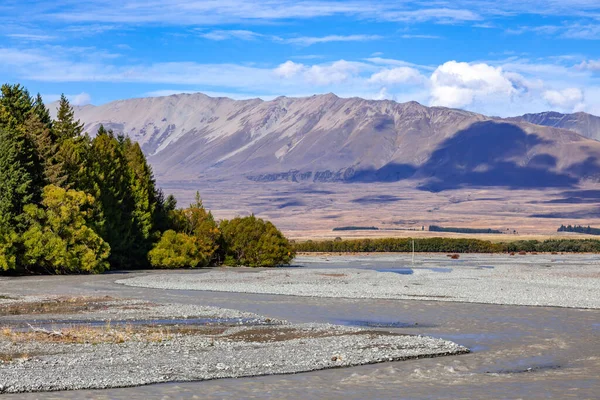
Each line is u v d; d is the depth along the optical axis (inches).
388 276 3954.2
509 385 1165.1
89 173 4493.1
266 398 1074.7
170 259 4783.5
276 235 5315.0
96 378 1181.1
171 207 5698.8
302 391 1120.2
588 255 7701.8
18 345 1477.6
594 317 2103.8
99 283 3363.7
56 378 1173.1
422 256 7440.9
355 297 2721.5
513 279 3727.9
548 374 1256.2
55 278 3688.5
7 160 3924.7
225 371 1259.2
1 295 2652.6
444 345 1533.0
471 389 1136.2
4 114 4234.7
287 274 4126.5
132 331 1715.1
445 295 2785.4
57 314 2066.9
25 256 3887.8
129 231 4729.3
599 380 1204.5
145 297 2667.3
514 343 1603.1
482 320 2030.0
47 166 4234.7
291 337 1647.4
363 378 1215.6
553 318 2076.8
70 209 4020.7
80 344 1503.4
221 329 1777.8
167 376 1209.4
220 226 5383.9
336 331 1749.5
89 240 4099.4
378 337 1644.9
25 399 1047.6
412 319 2050.9
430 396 1090.1
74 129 5251.0
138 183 4977.9
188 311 2153.1
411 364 1342.3
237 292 2940.5
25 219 3946.9
